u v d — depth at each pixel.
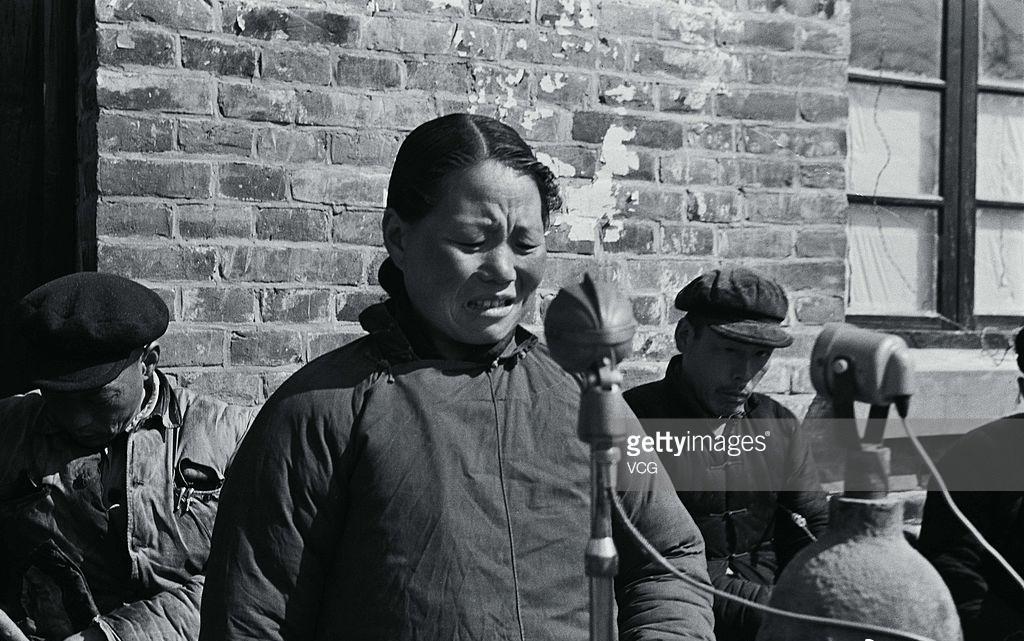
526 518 1.71
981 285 4.38
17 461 2.46
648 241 3.57
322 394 1.75
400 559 1.67
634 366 3.54
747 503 2.79
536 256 1.82
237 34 3.15
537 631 1.68
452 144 1.77
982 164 4.39
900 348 1.32
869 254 4.23
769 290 2.81
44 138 3.38
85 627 2.40
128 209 3.05
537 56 3.45
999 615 2.46
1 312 3.37
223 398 3.14
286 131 3.20
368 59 3.27
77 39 3.31
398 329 1.83
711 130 3.64
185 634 2.39
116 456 2.48
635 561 1.83
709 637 1.78
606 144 3.52
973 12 4.35
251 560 1.70
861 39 4.22
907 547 1.34
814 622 1.29
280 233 3.19
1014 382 4.19
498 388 1.79
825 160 3.78
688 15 3.61
